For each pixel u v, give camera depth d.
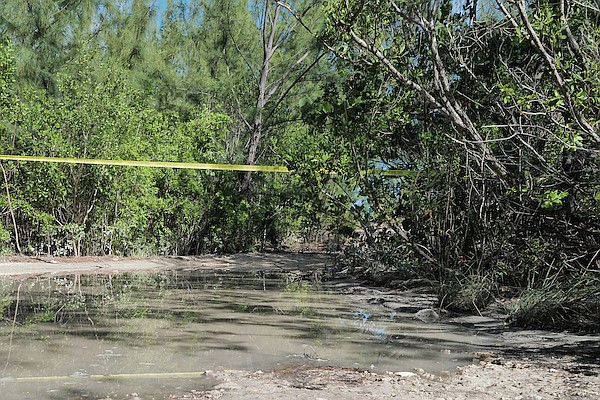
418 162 9.24
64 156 13.48
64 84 14.30
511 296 8.28
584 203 7.59
